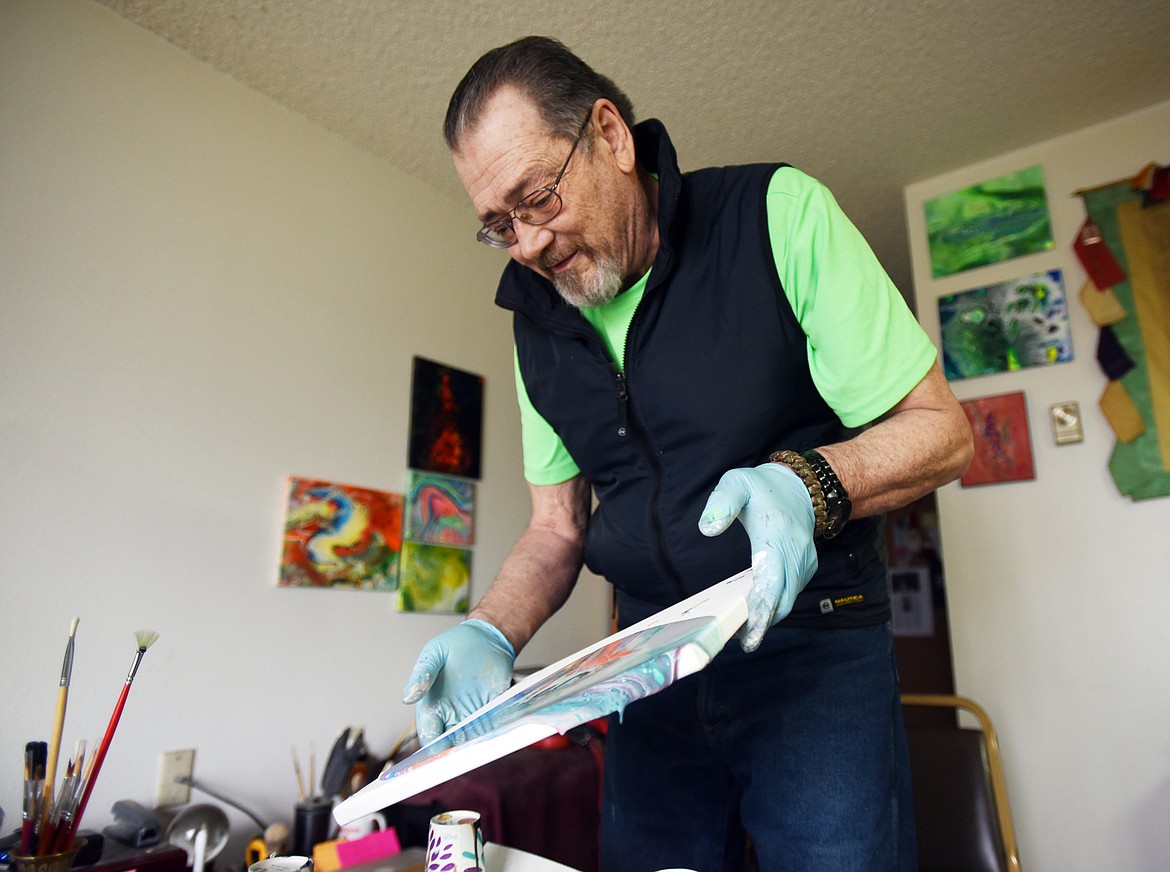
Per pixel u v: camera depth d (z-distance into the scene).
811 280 0.80
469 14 1.84
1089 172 2.29
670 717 0.93
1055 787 2.07
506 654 0.85
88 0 1.74
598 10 1.83
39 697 1.49
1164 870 1.90
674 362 0.86
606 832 0.98
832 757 0.80
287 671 1.91
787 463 0.69
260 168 2.04
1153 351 2.10
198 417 1.81
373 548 2.14
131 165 1.77
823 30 1.91
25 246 1.57
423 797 1.73
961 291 2.45
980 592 2.27
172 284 1.81
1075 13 1.87
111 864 1.28
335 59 1.97
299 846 1.69
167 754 1.65
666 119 2.23
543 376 1.00
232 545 1.84
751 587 0.57
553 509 1.11
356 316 2.22
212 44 1.91
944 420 0.75
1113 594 2.08
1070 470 2.19
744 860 0.97
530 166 0.82
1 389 1.51
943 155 2.43
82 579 1.58
